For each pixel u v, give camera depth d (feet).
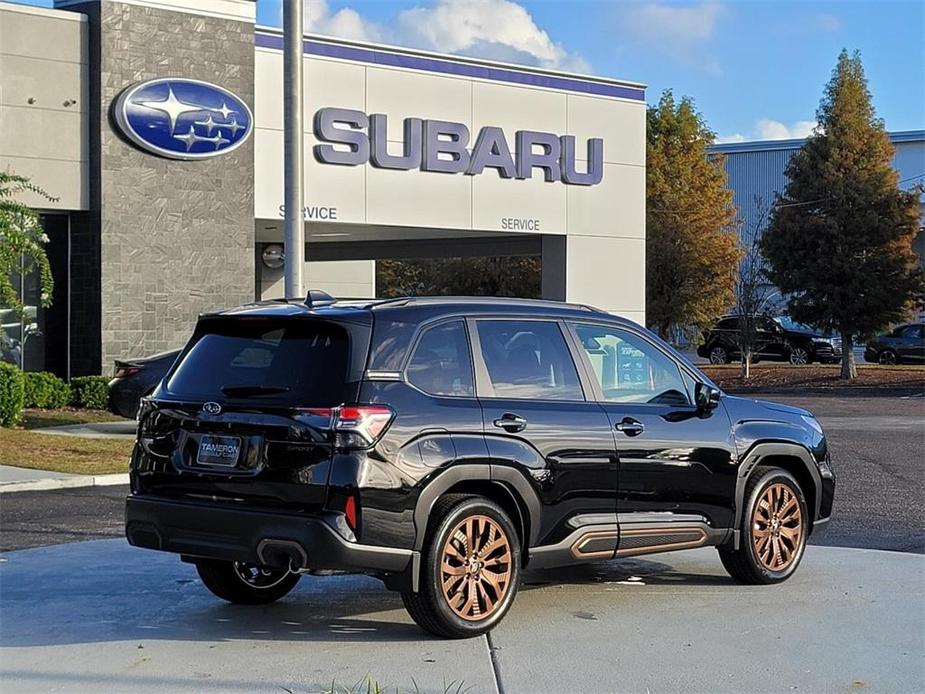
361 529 22.63
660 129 166.20
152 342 79.46
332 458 22.72
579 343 27.12
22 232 62.85
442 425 23.95
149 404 25.18
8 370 67.87
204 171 81.35
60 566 31.89
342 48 85.76
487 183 93.15
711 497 28.35
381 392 23.35
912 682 21.66
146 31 78.59
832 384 128.67
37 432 65.00
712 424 28.63
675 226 161.17
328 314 23.95
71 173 76.84
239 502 23.53
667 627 25.52
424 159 89.56
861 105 134.41
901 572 31.32
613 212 100.27
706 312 162.50
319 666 22.52
